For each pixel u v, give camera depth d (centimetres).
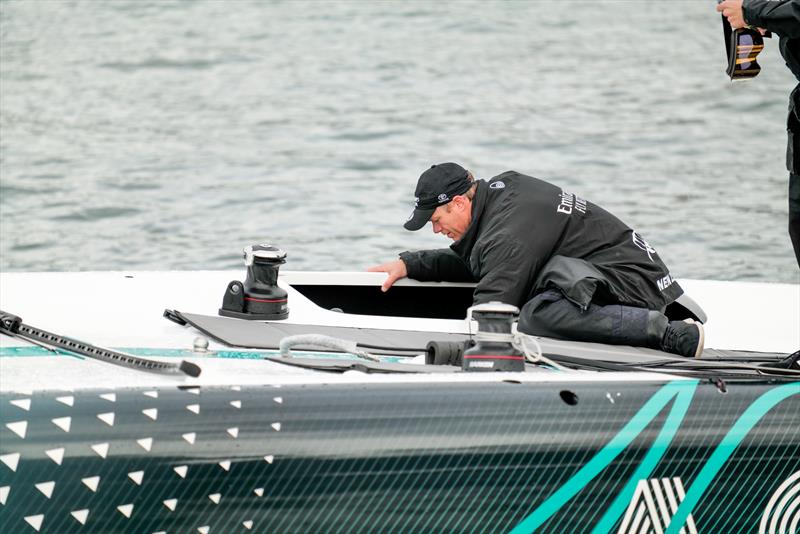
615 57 6700
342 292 1488
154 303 1338
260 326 1221
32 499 829
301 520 884
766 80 5569
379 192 3575
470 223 1322
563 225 1288
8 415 837
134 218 3222
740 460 983
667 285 1309
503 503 925
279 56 6725
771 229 3081
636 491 957
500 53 6856
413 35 7544
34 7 8525
